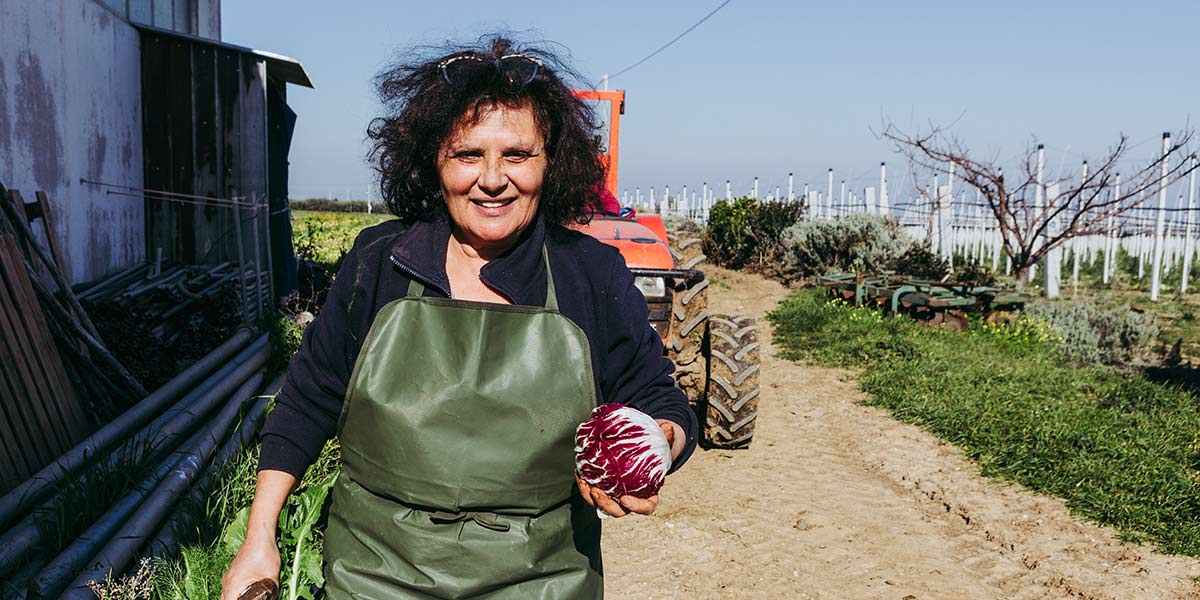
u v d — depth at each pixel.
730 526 4.88
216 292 7.58
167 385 5.20
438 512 1.60
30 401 4.38
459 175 1.60
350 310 1.67
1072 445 6.03
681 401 1.73
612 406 1.54
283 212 11.30
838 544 4.65
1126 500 5.04
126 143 9.34
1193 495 5.02
